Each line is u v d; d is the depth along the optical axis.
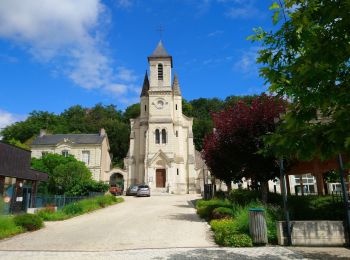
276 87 6.03
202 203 20.44
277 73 5.92
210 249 9.36
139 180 50.09
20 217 13.86
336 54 5.05
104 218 18.00
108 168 53.03
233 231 10.46
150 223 15.20
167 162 48.09
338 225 9.85
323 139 5.49
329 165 15.70
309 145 5.52
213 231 12.30
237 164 16.42
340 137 5.12
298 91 5.57
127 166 50.41
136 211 21.36
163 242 10.66
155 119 50.41
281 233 9.95
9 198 19.19
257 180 16.73
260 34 6.07
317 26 5.39
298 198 13.48
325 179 24.86
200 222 15.27
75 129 75.62
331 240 9.75
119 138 75.75
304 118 5.69
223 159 18.11
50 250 9.55
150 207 24.16
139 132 52.59
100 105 92.75
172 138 49.53
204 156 21.56
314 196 13.47
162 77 52.53
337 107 5.52
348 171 11.12
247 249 9.34
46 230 13.86
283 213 11.57
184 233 12.32
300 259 8.00
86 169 32.50
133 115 84.88
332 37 5.20
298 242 9.78
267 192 17.33
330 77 5.21
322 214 11.50
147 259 8.16
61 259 8.30
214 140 18.75
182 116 53.59
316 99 5.37
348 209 9.85
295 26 5.59
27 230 13.53
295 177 31.66
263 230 9.89
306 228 9.86
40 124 71.75
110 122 77.94
